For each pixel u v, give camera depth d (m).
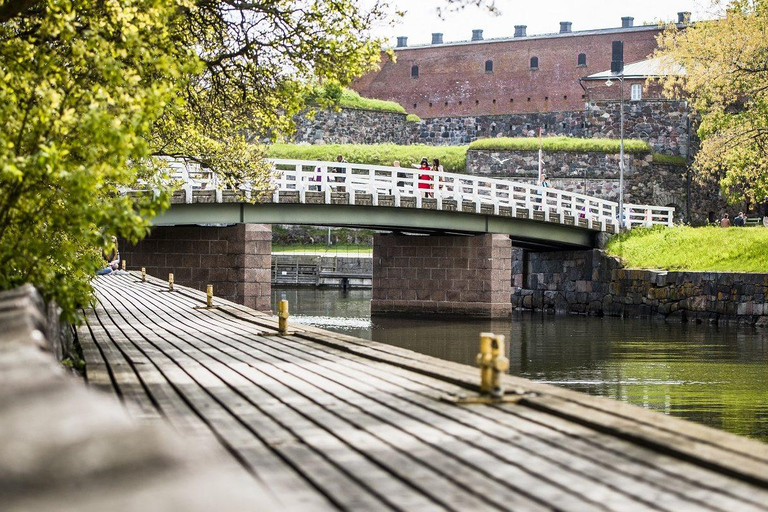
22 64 11.98
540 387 10.03
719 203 79.06
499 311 49.56
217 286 42.72
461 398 9.42
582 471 6.51
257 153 28.64
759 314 45.19
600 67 92.75
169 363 13.14
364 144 86.06
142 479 3.01
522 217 50.09
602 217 54.84
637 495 5.88
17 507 2.81
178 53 15.02
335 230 87.19
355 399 9.67
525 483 6.17
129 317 22.70
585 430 7.94
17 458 3.11
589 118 82.69
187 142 26.27
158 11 12.73
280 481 6.19
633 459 6.89
